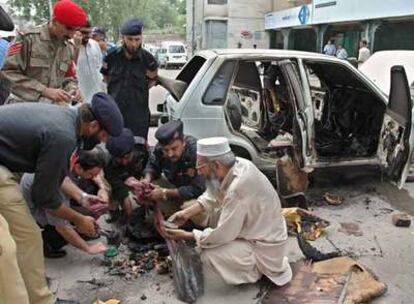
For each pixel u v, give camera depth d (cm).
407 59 610
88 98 540
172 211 375
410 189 499
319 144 499
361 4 1808
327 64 471
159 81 471
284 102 528
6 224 224
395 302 296
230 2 3325
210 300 297
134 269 334
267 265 301
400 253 361
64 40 374
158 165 380
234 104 504
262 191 290
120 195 390
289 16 2662
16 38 361
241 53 457
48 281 319
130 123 448
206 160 289
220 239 294
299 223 391
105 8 3831
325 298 289
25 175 308
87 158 323
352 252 362
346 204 460
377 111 485
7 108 242
